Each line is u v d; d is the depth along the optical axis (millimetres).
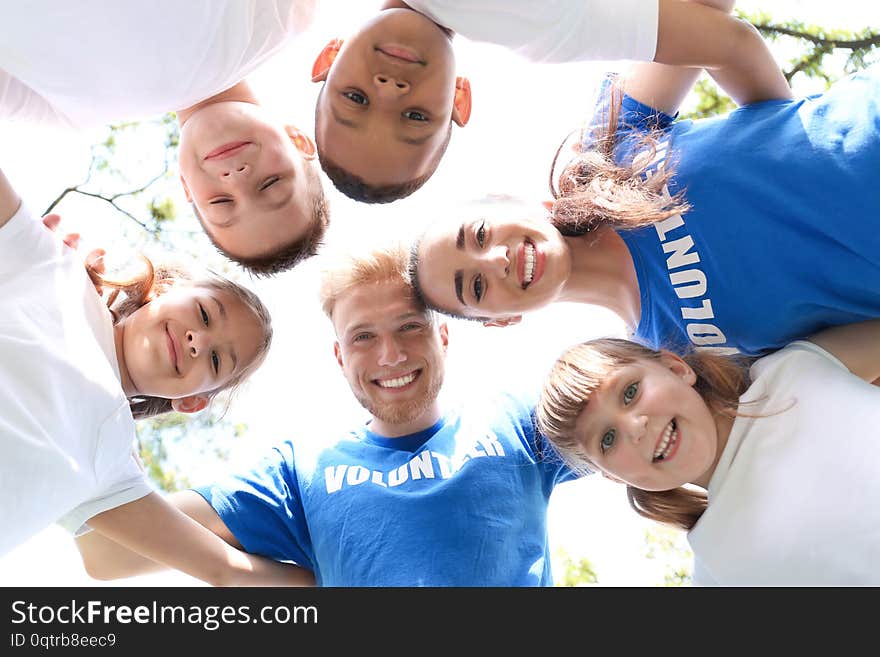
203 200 937
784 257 887
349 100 848
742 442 914
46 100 919
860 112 862
